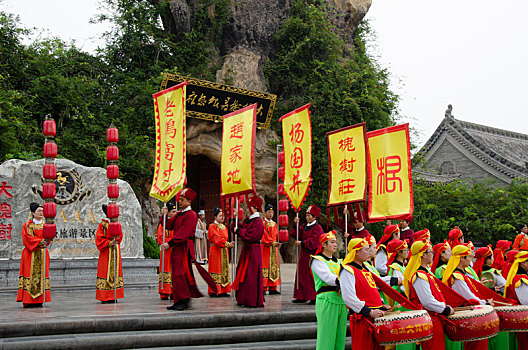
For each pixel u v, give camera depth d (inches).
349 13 1070.4
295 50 940.0
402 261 281.7
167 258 422.3
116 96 843.4
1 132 657.6
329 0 1060.5
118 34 911.7
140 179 791.1
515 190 979.3
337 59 963.3
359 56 1041.5
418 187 986.1
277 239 472.7
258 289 360.5
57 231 526.9
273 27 992.2
